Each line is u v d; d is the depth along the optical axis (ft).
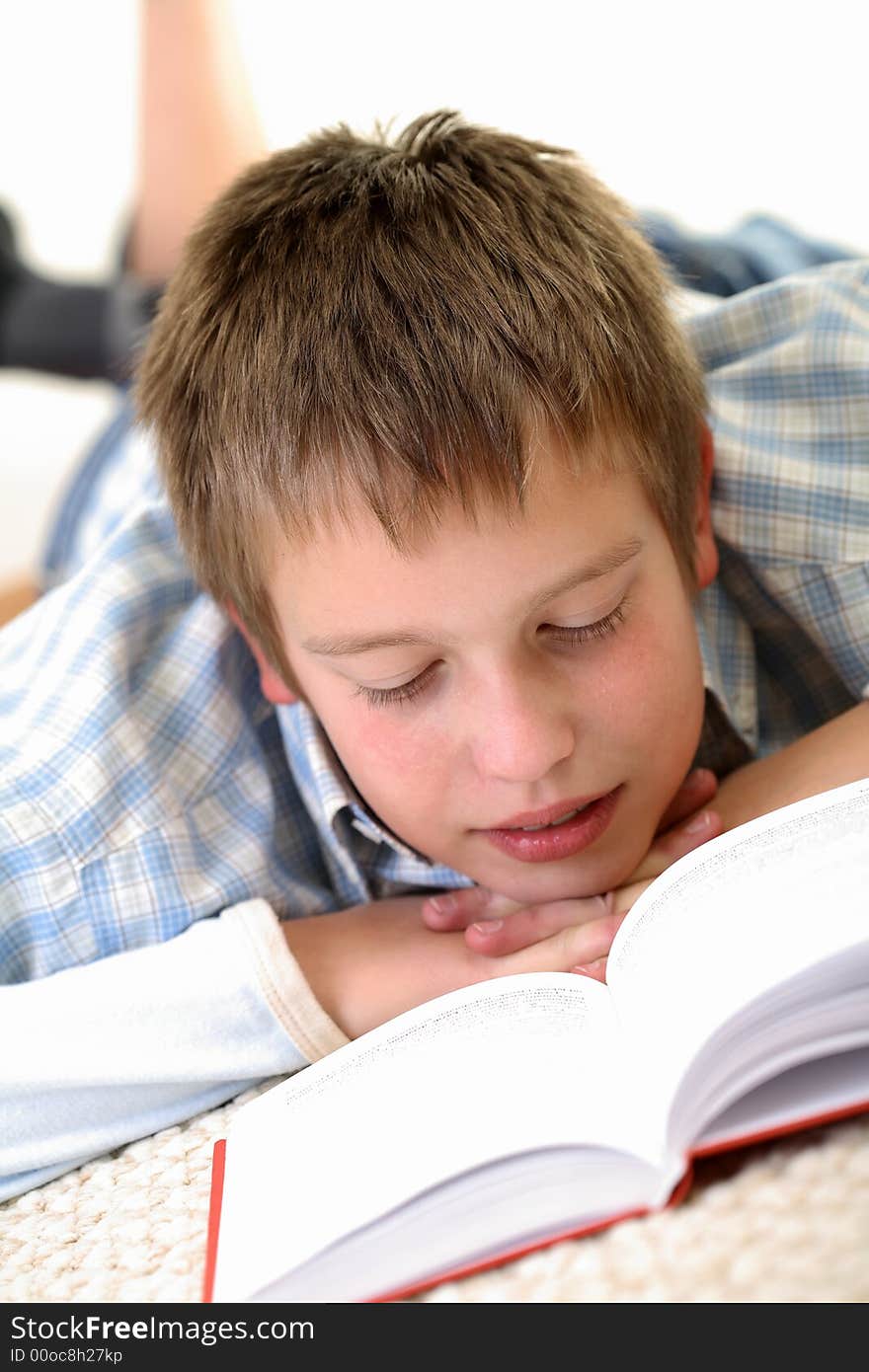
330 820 3.01
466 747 2.46
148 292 7.12
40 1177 2.49
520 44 8.25
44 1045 2.51
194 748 3.10
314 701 2.72
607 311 2.60
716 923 1.93
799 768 2.85
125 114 8.36
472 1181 1.81
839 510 3.14
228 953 2.61
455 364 2.41
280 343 2.56
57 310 7.28
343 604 2.41
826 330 3.29
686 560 2.78
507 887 2.75
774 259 5.68
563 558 2.32
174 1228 2.14
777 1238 1.59
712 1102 1.75
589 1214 1.76
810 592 3.18
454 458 2.31
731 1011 1.73
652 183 8.10
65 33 8.29
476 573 2.30
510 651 2.36
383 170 2.83
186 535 2.93
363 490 2.35
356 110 8.51
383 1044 2.18
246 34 8.32
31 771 2.89
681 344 2.90
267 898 3.01
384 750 2.56
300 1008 2.59
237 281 2.75
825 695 3.47
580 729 2.45
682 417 2.77
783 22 7.71
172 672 3.14
